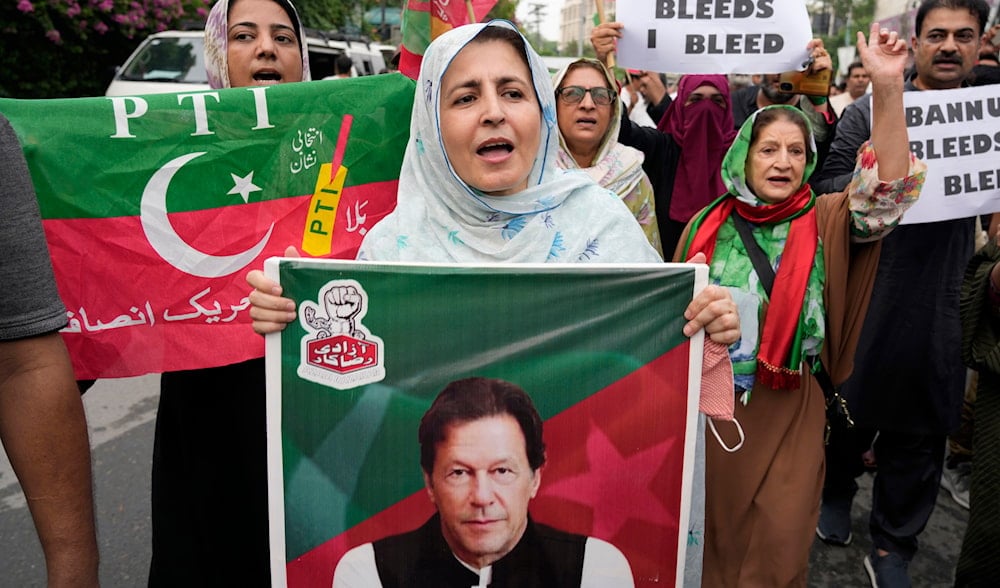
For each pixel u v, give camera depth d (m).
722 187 3.32
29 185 1.18
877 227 2.07
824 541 3.06
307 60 2.38
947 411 2.64
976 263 2.23
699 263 1.39
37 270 1.17
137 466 3.56
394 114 2.02
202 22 10.73
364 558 1.41
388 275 1.36
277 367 1.38
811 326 2.14
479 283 1.37
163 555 1.95
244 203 1.88
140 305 1.80
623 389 1.38
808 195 2.23
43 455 1.19
